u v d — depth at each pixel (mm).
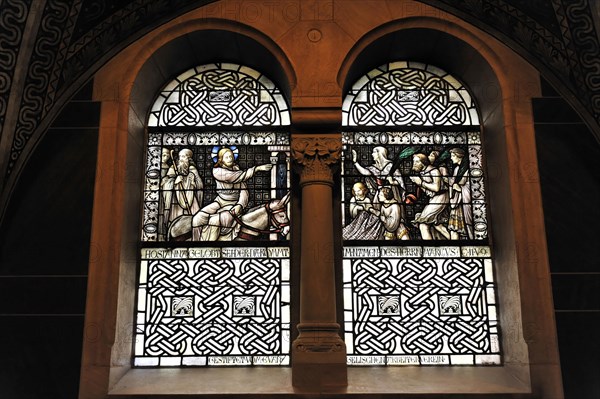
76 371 5039
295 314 5551
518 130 5617
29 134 5547
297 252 5660
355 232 5820
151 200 5914
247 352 5543
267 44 5836
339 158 5543
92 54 5734
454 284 5707
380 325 5598
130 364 5484
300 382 5051
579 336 5133
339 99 5617
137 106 5902
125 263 5438
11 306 5191
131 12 5766
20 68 5480
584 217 5414
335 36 5828
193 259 5762
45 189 5473
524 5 5695
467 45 5875
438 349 5559
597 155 5578
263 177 5992
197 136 6105
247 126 6121
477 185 5969
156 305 5648
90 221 5395
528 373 5055
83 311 5180
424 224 5859
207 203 5918
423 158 6039
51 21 5496
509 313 5426
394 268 5738
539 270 5273
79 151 5562
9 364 5062
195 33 5883
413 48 6125
